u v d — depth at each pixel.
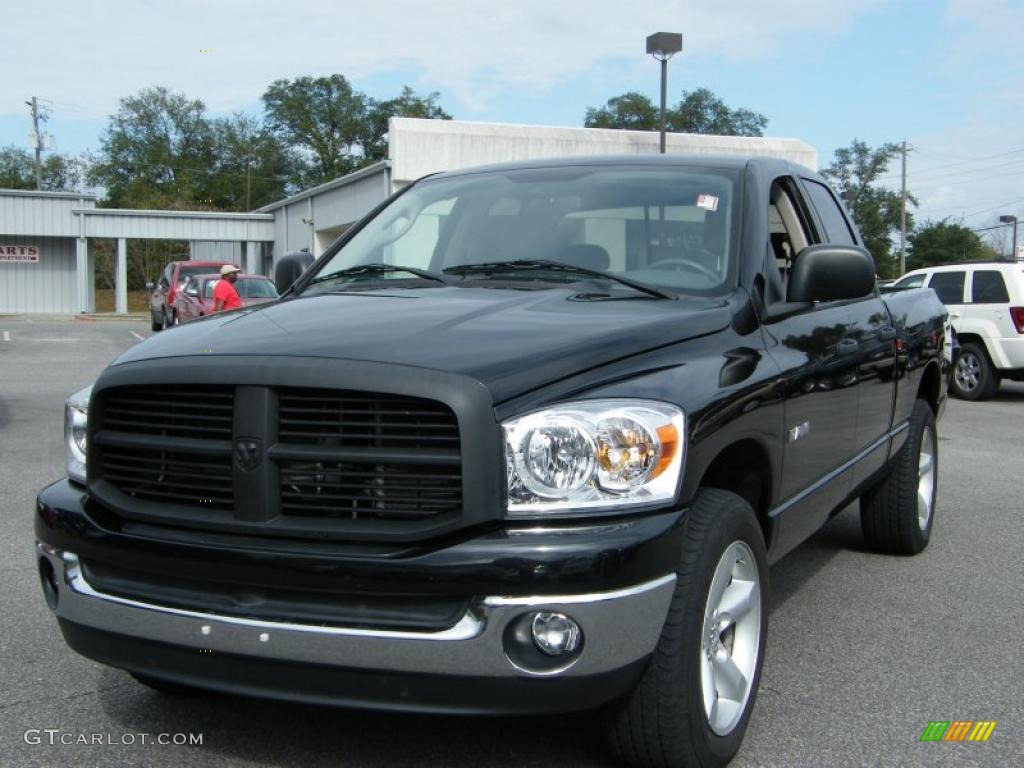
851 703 3.79
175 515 2.89
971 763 3.32
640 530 2.70
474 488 2.64
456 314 3.21
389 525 2.70
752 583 3.31
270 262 43.41
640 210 4.06
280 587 2.72
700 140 28.69
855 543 6.18
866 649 4.37
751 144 29.28
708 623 3.04
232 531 2.80
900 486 5.64
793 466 3.76
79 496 3.16
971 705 3.78
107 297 62.28
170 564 2.85
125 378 3.02
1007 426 11.96
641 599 2.68
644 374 2.94
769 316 3.76
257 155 93.12
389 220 4.65
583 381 2.83
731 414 3.12
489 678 2.63
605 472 2.71
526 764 3.23
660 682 2.85
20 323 32.94
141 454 3.02
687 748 2.92
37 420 10.95
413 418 2.72
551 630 2.63
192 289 25.70
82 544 3.02
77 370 16.61
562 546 2.62
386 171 27.64
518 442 2.68
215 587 2.84
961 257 70.06
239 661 2.79
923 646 4.41
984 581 5.42
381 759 3.29
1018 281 14.62
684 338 3.23
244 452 2.79
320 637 2.68
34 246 41.25
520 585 2.59
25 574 5.32
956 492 7.82
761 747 3.41
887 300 5.39
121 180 93.75
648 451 2.77
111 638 3.00
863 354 4.58
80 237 40.06
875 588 5.28
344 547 2.70
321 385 2.74
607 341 2.99
